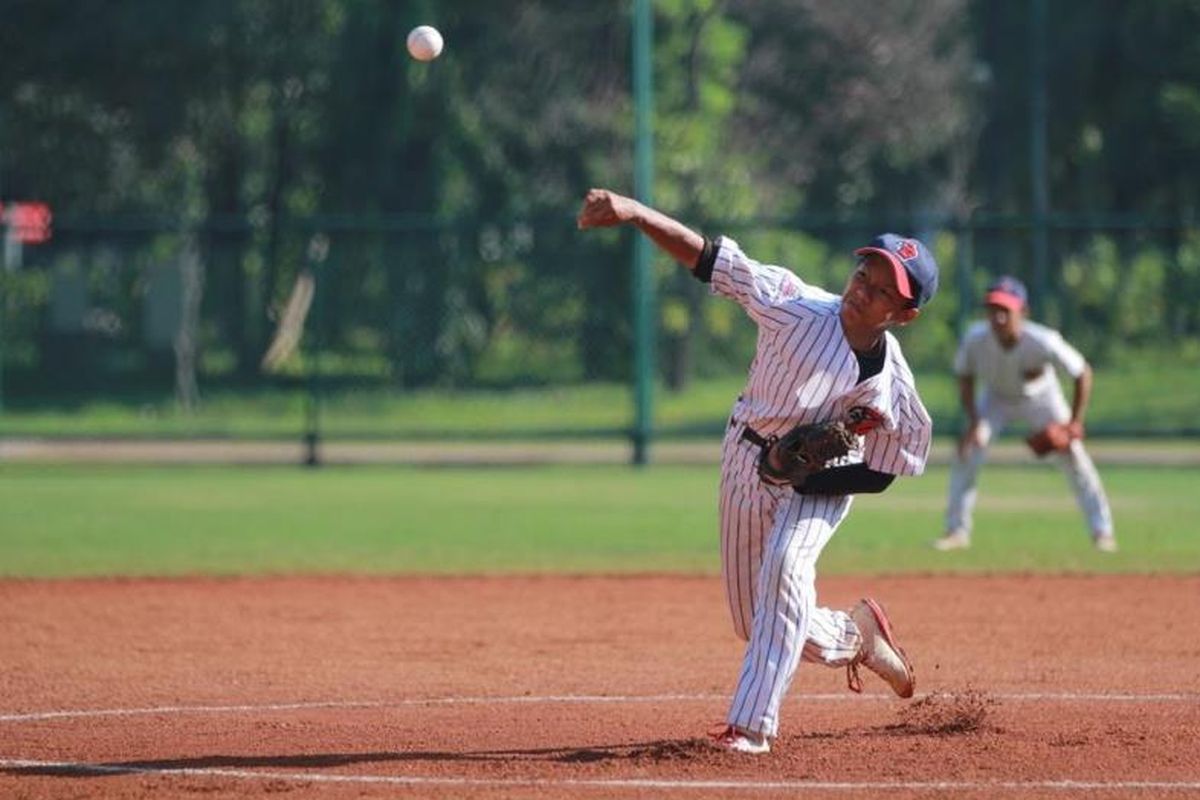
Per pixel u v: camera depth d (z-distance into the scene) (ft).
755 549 76.02
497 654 110.32
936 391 287.48
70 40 366.63
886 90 434.71
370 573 150.20
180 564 156.25
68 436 264.31
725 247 73.20
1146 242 311.68
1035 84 393.70
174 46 366.22
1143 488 226.38
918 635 116.37
